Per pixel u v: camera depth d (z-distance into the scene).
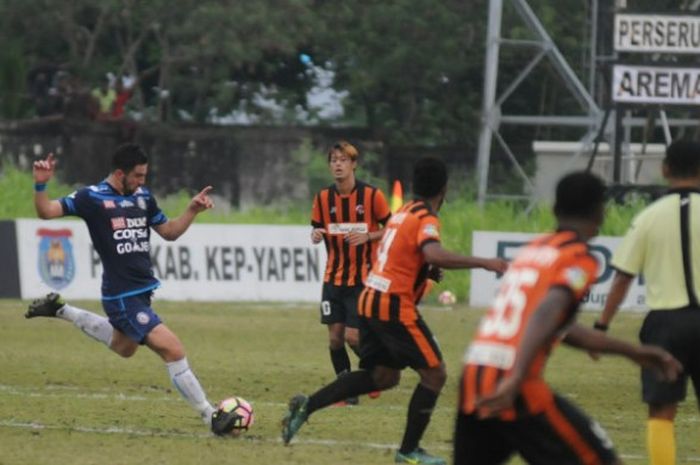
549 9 107.56
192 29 106.06
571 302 17.36
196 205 30.30
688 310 23.64
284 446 28.05
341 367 37.88
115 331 30.66
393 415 33.31
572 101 112.62
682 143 24.16
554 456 17.55
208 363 43.75
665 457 23.91
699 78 77.06
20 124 106.06
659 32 77.56
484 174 93.06
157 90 116.81
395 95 113.12
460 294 70.81
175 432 29.78
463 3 110.44
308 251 68.44
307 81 118.25
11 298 68.25
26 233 68.25
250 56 106.69
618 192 78.50
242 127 109.19
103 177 106.25
